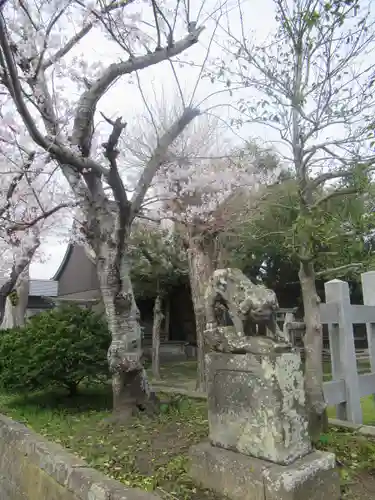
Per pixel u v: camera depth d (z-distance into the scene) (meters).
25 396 6.35
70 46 5.60
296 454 2.76
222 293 3.22
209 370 3.19
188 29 4.94
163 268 12.29
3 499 4.43
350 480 3.19
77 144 4.78
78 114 4.79
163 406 5.16
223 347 3.09
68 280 21.17
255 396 2.83
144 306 18.89
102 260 4.96
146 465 3.43
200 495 2.85
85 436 4.26
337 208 4.51
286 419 2.73
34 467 3.84
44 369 5.50
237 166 7.52
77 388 6.93
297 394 2.87
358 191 4.00
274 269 13.89
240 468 2.75
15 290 11.03
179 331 19.44
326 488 2.74
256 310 2.92
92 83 5.11
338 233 4.05
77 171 4.89
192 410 5.18
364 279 6.38
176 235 9.70
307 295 4.50
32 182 5.88
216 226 8.10
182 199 7.80
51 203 6.60
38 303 20.80
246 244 8.98
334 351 5.33
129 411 4.82
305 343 4.42
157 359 11.81
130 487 2.92
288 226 5.54
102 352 5.71
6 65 3.61
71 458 3.54
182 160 6.85
